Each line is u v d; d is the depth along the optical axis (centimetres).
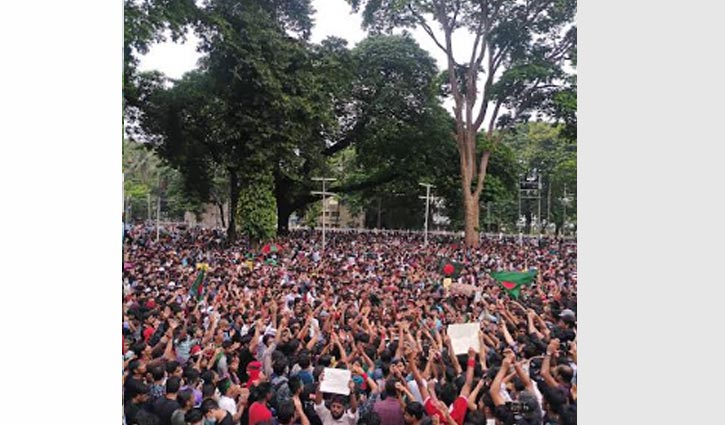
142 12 2733
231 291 1325
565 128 3888
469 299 1400
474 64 3900
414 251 3112
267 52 3256
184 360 780
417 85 4266
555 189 4947
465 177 3953
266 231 3241
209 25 3108
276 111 3222
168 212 6875
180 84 3384
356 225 7612
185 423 548
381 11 3875
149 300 1164
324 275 1803
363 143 4438
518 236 4772
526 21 3725
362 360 765
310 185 4316
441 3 3784
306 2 3697
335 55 3812
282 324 863
